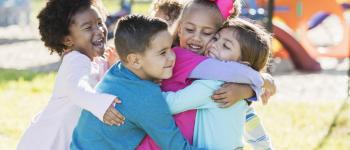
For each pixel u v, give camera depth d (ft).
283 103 26.94
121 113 10.83
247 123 12.76
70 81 12.10
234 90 11.12
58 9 13.09
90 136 11.25
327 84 32.60
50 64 37.09
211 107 11.10
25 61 38.04
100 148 11.14
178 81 11.29
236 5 12.24
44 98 26.94
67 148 12.72
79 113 12.77
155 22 10.89
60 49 13.42
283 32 36.86
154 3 14.33
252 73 11.33
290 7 41.22
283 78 34.06
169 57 11.00
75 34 13.05
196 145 11.18
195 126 11.19
